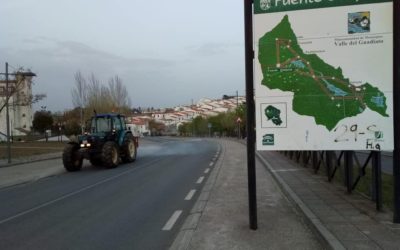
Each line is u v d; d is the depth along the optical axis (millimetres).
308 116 7609
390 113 7453
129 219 8820
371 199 9102
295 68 7609
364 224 7055
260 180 14047
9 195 13070
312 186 11461
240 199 10516
